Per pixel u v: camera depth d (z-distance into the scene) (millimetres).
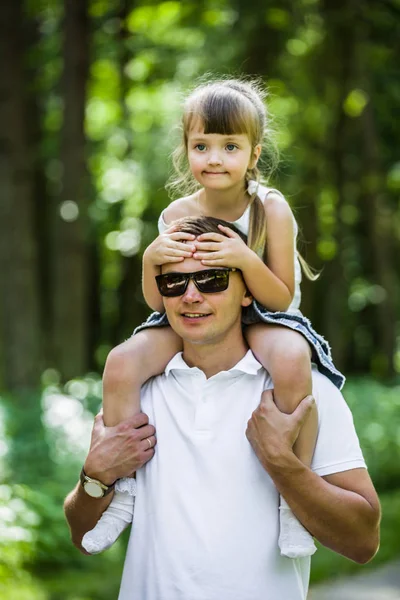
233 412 3055
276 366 2986
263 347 3092
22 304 12055
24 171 12156
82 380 11273
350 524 2895
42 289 15523
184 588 2910
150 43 15547
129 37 14883
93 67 15680
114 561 7797
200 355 3145
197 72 14695
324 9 13547
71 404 9539
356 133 16734
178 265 3029
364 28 13961
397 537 9398
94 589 6988
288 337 3066
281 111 14727
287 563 2977
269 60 14031
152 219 20594
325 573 8305
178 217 3734
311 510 2865
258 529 2947
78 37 12227
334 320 18094
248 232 3449
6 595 6371
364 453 11688
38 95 14781
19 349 12008
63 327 12312
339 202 16891
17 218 12070
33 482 8234
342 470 3002
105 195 19984
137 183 19391
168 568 2945
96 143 18172
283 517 2943
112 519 3105
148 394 3207
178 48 15664
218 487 2969
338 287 17984
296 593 2979
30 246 12180
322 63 14242
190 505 2969
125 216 20672
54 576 7320
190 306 3016
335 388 3129
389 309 18828
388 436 12125
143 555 3035
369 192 17594
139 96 17812
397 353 22812
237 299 3078
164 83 16703
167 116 17641
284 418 2895
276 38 13922
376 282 18828
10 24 12086
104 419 3125
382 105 16484
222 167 3414
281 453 2850
